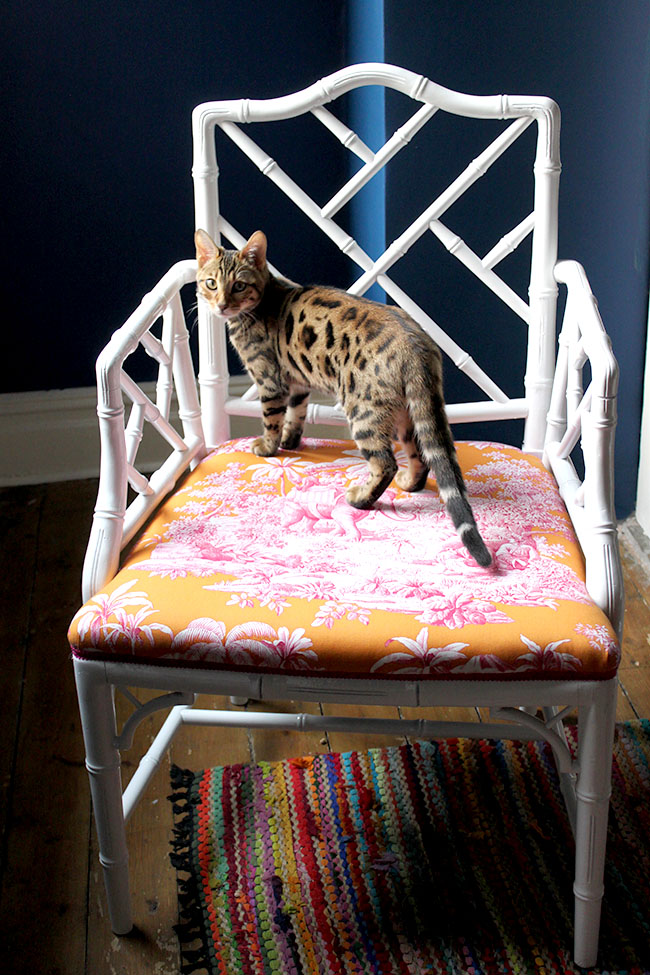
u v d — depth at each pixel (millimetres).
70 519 2096
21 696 1601
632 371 1921
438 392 1165
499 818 1353
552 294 1331
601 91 1714
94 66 1933
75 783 1438
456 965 1152
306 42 1975
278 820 1358
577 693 976
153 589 1035
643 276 1846
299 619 987
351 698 997
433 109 1303
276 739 1515
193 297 2113
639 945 1171
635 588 1828
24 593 1848
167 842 1339
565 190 1789
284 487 1256
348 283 2148
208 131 1335
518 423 2000
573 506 1157
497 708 1030
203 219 1376
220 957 1176
